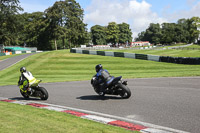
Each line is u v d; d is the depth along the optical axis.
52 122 5.08
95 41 116.56
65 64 32.19
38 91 8.95
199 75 15.16
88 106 7.44
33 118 5.50
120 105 7.30
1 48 64.88
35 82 8.77
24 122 5.09
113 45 127.56
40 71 27.61
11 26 64.88
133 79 15.17
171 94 8.76
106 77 8.28
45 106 7.61
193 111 6.14
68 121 5.21
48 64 32.84
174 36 119.50
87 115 6.04
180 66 26.02
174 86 10.83
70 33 78.56
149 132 4.50
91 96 9.33
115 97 8.74
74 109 7.03
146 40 154.50
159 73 19.06
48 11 78.19
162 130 4.64
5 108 7.02
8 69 29.78
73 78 19.09
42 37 85.69
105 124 5.06
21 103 8.39
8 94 11.23
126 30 132.12
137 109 6.66
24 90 9.09
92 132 4.32
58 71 26.94
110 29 120.88
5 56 51.75
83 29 83.44
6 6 62.94
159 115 5.92
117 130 4.49
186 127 4.89
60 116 5.78
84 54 43.88
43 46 91.44
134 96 8.70
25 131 4.40
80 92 10.55
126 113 6.29
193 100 7.50
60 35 77.06
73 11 83.00
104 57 38.28
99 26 117.75
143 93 9.27
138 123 5.30
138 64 29.52
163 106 6.88
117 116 6.00
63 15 76.62
